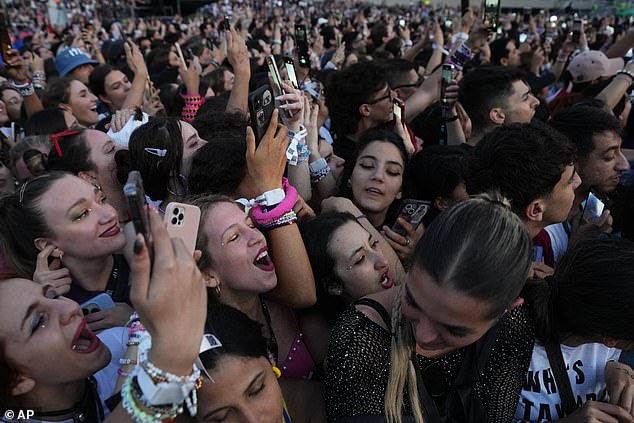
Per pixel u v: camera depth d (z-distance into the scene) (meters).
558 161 1.72
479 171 1.87
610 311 1.35
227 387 1.20
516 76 3.10
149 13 28.95
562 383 1.49
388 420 1.25
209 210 1.69
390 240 2.27
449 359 1.38
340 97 3.37
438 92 3.70
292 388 1.74
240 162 2.15
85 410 1.53
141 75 3.85
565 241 2.39
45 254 1.91
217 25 16.62
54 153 2.64
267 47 8.09
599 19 16.58
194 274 0.90
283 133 1.67
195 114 4.28
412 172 2.59
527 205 1.77
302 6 33.22
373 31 10.48
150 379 0.91
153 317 0.87
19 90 4.12
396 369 1.28
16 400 1.39
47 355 1.37
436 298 1.07
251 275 1.66
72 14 23.62
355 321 1.34
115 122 3.08
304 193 2.50
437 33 5.54
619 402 1.43
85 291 2.06
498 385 1.41
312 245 1.95
